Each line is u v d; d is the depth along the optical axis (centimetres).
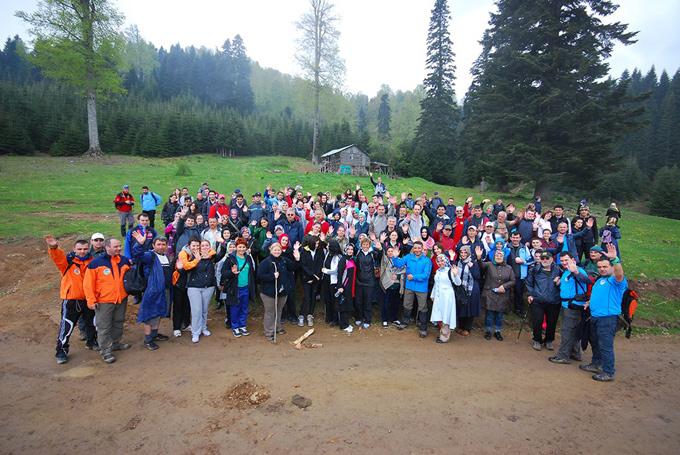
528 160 2400
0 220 1444
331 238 816
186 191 1289
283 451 408
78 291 607
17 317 771
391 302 850
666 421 498
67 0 3077
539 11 2484
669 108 5791
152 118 5212
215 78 9762
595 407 526
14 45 8300
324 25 4478
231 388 534
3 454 395
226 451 407
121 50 3375
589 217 992
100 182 2522
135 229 809
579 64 2317
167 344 689
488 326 787
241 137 6209
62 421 454
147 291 645
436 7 4525
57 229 1370
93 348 654
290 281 762
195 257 703
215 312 859
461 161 4169
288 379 568
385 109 8200
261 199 1096
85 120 4697
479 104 2744
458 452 413
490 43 2781
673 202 3738
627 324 621
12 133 3738
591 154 2347
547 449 426
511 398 539
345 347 710
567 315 664
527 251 884
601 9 2452
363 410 490
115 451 404
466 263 771
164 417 465
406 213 1033
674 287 1062
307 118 8394
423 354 691
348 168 4262
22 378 553
